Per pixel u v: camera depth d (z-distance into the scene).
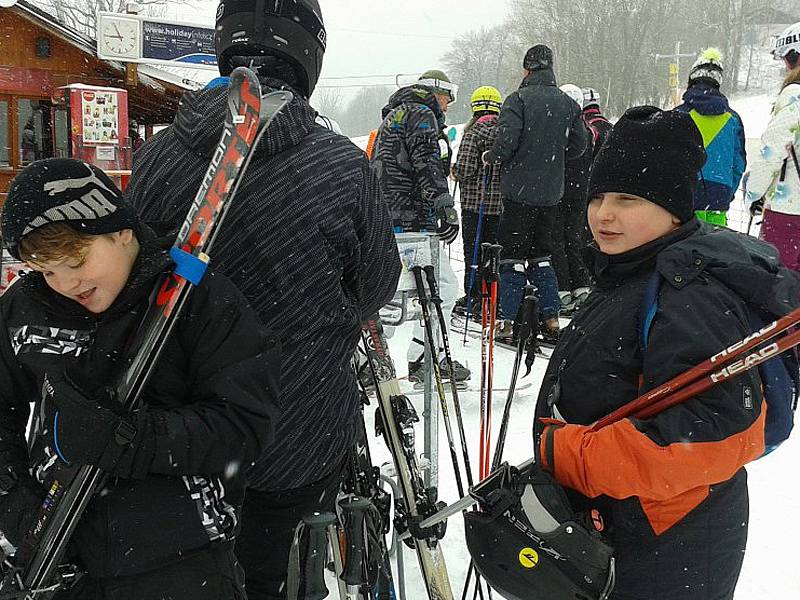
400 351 5.74
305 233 1.69
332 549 2.01
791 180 4.98
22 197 1.26
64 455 1.30
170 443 1.33
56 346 1.39
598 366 1.59
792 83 5.06
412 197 4.25
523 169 5.29
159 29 6.45
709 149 4.80
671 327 1.43
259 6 1.74
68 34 6.27
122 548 1.38
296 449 1.76
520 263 5.47
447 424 2.57
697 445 1.36
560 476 1.52
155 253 1.39
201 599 1.43
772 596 2.73
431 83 5.24
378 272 1.92
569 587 1.46
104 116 5.90
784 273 1.48
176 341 1.43
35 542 1.35
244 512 1.84
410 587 2.71
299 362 1.73
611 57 39.88
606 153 1.63
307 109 1.75
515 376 2.30
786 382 1.50
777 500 3.48
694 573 1.52
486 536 1.54
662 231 1.60
